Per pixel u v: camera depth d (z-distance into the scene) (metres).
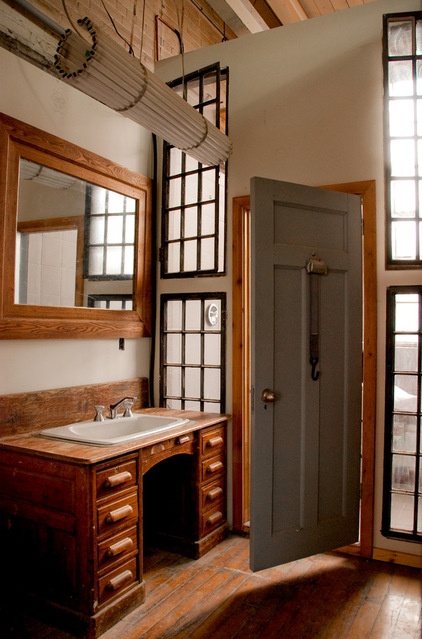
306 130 2.83
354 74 2.72
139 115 2.28
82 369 2.62
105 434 2.50
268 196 2.35
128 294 2.98
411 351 2.71
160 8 3.55
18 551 2.06
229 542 2.79
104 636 1.88
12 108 2.19
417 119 2.61
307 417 2.45
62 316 2.44
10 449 2.05
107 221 2.79
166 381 3.20
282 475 2.37
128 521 2.06
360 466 2.64
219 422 2.79
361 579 2.37
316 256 2.49
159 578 2.36
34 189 2.30
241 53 3.03
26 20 2.31
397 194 2.65
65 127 2.49
